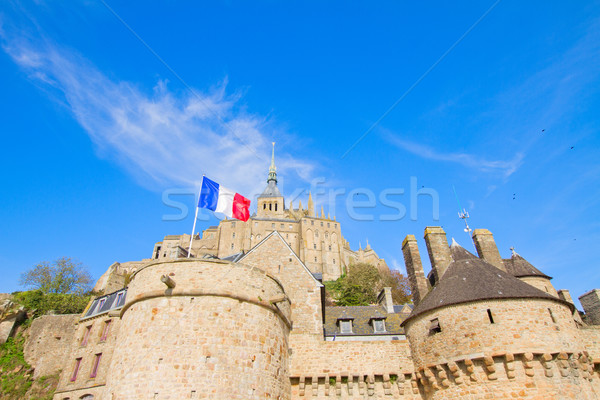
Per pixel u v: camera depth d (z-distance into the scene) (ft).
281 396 59.72
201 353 50.62
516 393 54.13
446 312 63.00
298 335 71.20
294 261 84.38
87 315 111.04
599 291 96.68
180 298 54.39
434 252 80.84
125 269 281.33
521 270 91.35
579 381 55.21
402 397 66.64
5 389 116.37
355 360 69.00
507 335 57.26
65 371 101.65
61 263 209.46
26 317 154.40
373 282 278.46
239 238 376.48
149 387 47.96
